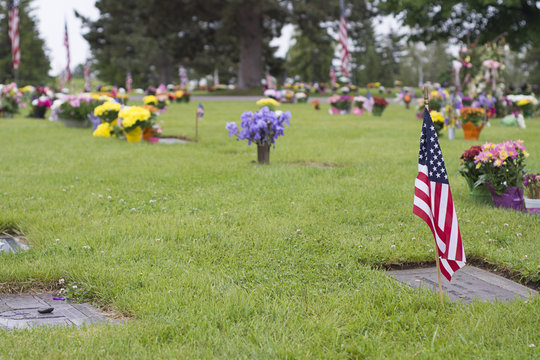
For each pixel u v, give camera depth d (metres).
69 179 10.02
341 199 8.30
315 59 86.69
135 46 66.94
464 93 26.92
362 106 29.19
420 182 4.53
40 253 5.78
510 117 21.75
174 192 8.91
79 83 74.69
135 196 8.59
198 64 78.06
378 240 6.24
